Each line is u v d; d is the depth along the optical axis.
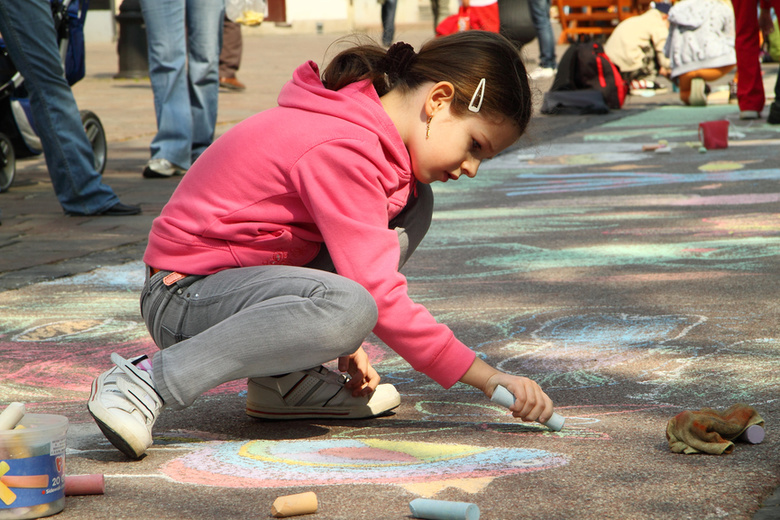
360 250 2.15
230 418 2.49
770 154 7.72
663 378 2.62
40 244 4.93
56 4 6.18
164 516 1.79
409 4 30.58
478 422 2.36
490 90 2.20
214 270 2.26
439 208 6.04
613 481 1.89
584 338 3.07
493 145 2.25
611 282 3.86
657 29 13.32
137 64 15.30
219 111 11.02
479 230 5.21
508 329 3.22
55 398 2.63
